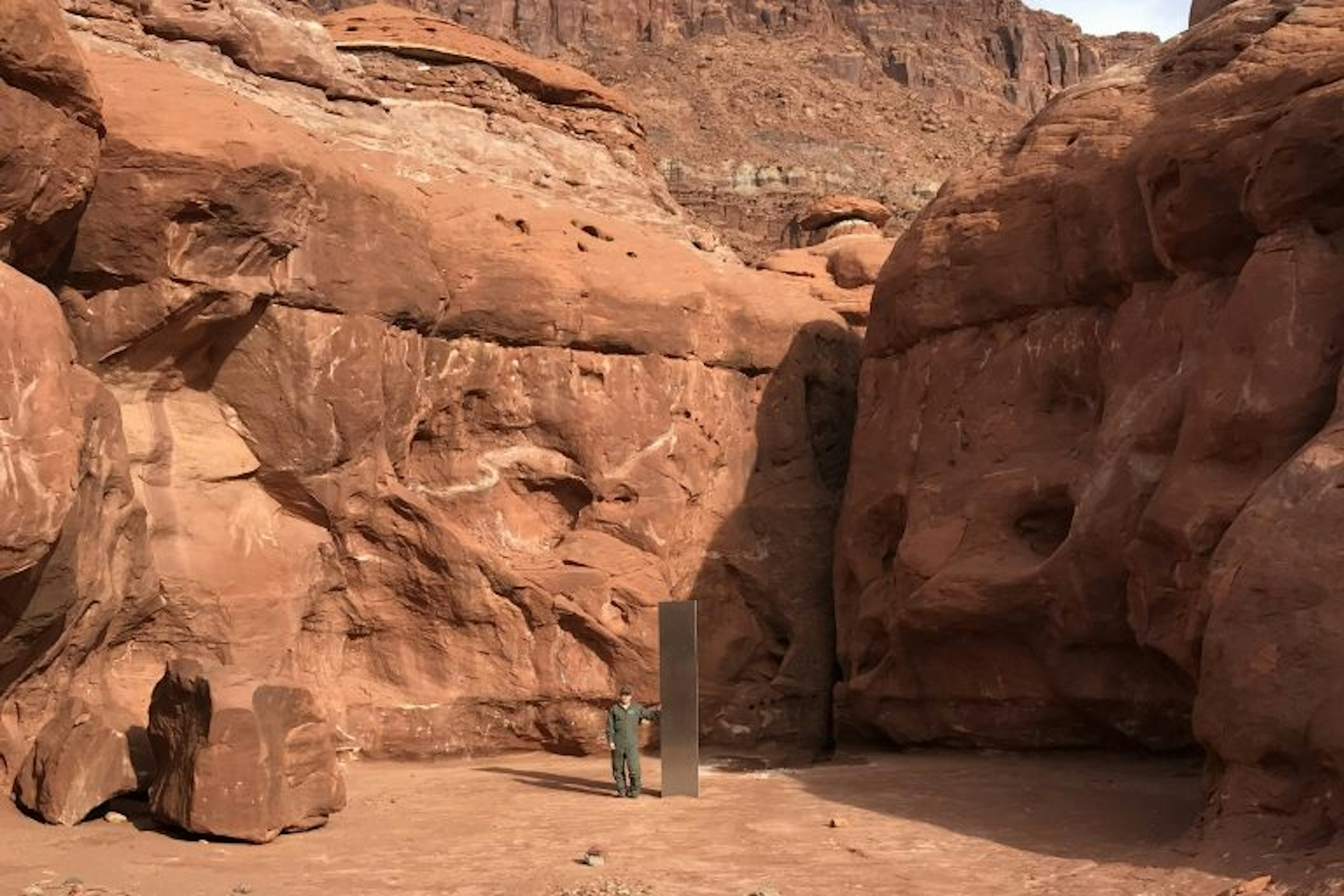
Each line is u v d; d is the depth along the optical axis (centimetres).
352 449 1669
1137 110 1742
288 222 1558
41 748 1227
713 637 1972
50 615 1239
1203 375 1396
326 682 1695
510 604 1773
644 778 1570
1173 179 1534
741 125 11050
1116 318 1655
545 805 1361
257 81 2180
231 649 1548
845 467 2245
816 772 1627
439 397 1812
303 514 1672
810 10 13825
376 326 1680
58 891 952
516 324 1858
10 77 1205
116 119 1435
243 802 1138
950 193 1938
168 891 963
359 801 1387
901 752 1858
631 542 1897
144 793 1260
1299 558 1077
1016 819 1259
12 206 1243
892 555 1931
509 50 2859
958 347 1867
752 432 2094
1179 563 1361
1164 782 1483
